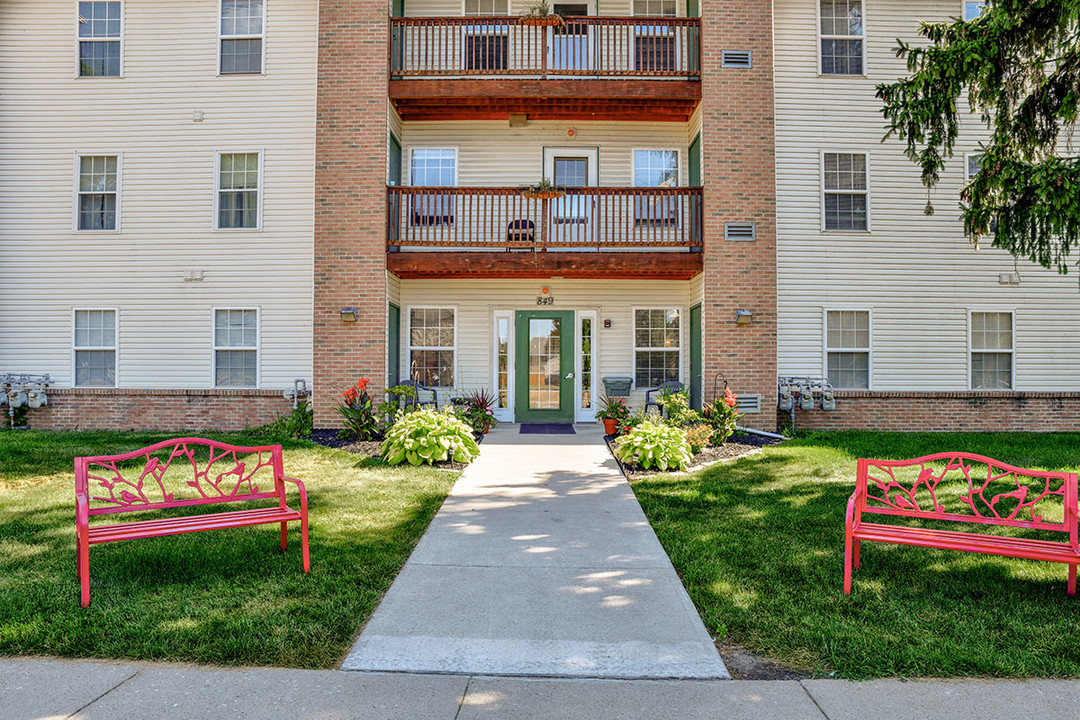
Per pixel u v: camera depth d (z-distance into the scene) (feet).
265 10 42.09
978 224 29.19
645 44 44.11
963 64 28.25
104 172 42.47
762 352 39.58
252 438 35.50
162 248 42.14
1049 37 27.14
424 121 44.19
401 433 29.96
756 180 39.88
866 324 42.29
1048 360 42.63
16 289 42.39
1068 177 25.94
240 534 19.08
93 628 12.85
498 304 44.73
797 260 42.01
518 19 40.14
